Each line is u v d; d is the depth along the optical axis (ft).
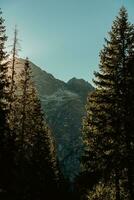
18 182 119.96
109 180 96.94
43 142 156.25
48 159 175.94
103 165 92.53
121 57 94.12
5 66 108.68
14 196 110.42
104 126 92.89
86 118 97.40
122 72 93.15
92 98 95.66
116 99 91.86
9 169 106.42
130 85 91.76
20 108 135.13
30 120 140.56
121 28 95.71
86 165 94.94
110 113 91.35
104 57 95.50
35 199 144.15
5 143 104.63
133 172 89.56
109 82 93.56
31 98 137.18
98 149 93.20
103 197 114.42
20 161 127.24
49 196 172.96
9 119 133.80
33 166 145.38
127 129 90.02
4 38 109.81
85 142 97.60
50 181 175.32
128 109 90.84
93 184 95.40
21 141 131.85
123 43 95.09
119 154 90.12
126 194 103.76
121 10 97.71
